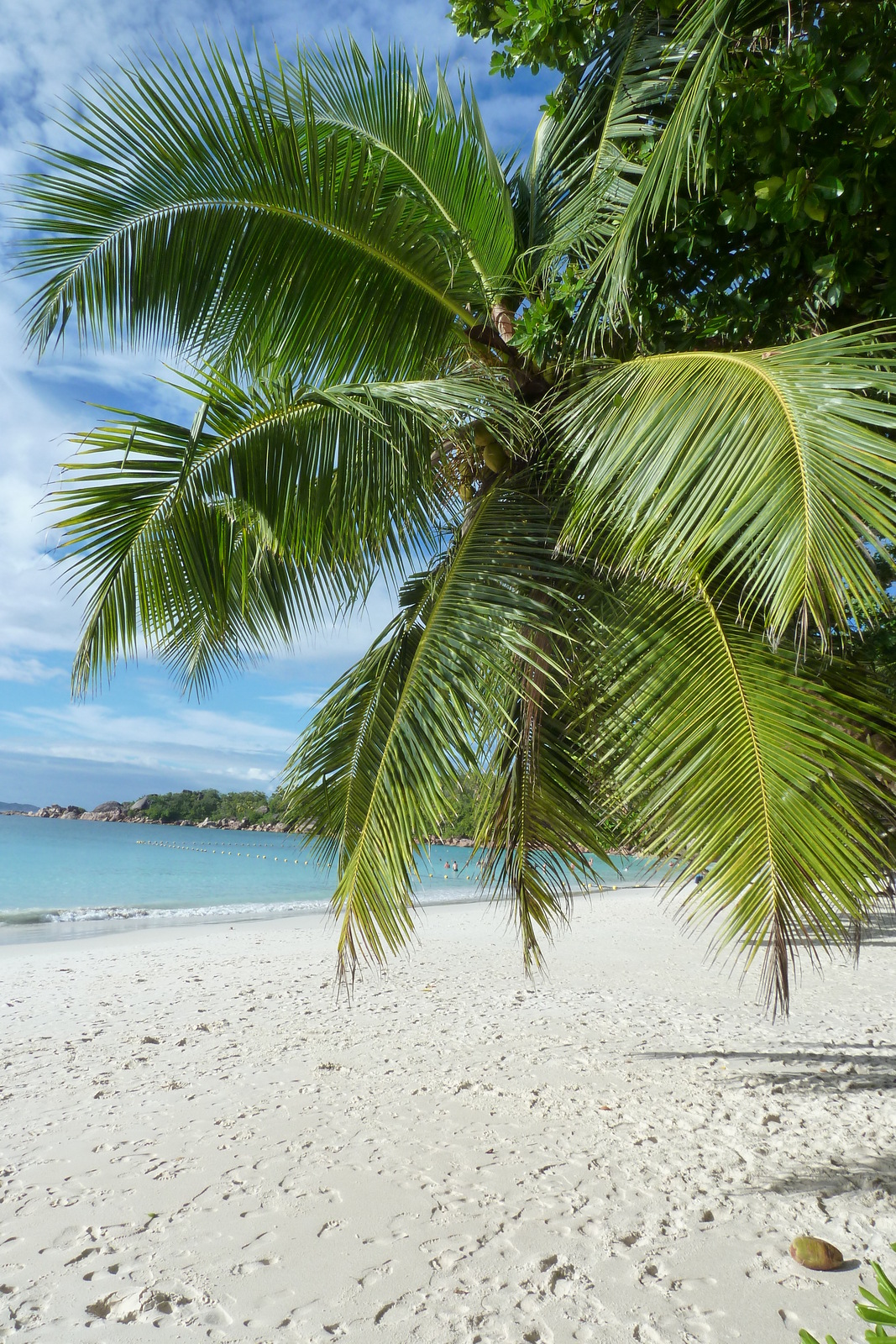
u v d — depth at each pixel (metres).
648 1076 5.74
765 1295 2.91
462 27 4.21
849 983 9.78
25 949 12.93
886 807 2.82
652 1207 3.65
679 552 2.81
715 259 3.67
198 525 3.99
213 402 3.90
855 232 3.09
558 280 4.35
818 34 2.83
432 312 4.70
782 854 2.68
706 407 2.73
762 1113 4.93
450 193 4.84
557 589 3.64
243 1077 5.73
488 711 3.10
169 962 11.64
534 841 4.66
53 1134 4.59
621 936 15.38
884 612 2.06
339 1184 3.90
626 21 4.20
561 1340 2.66
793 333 3.75
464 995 9.09
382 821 3.15
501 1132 4.61
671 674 3.10
